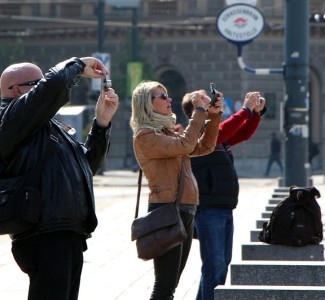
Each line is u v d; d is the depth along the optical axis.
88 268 30.47
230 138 21.06
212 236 20.03
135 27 117.06
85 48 130.25
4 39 132.62
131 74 116.62
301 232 21.28
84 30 129.00
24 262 13.74
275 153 112.56
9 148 13.62
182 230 16.97
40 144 13.84
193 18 122.69
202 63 123.19
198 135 17.16
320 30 122.50
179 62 124.38
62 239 13.65
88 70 14.20
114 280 27.94
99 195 66.56
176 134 17.69
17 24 132.62
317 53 124.00
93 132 15.13
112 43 129.25
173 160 17.36
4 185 13.55
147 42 126.38
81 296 25.17
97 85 107.31
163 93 17.34
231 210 20.48
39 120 13.59
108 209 52.44
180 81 125.88
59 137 14.16
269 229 21.72
